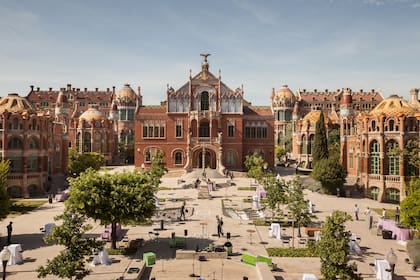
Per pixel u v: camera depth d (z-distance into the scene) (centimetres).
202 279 2486
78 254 2262
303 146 11100
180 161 9069
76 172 7350
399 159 5822
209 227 4128
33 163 6456
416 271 2873
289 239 3703
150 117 9056
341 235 2236
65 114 9238
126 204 3050
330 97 16925
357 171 6806
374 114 6181
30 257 3108
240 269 2831
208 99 9169
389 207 5425
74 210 2512
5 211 3656
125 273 2662
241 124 9138
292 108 15850
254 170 6925
